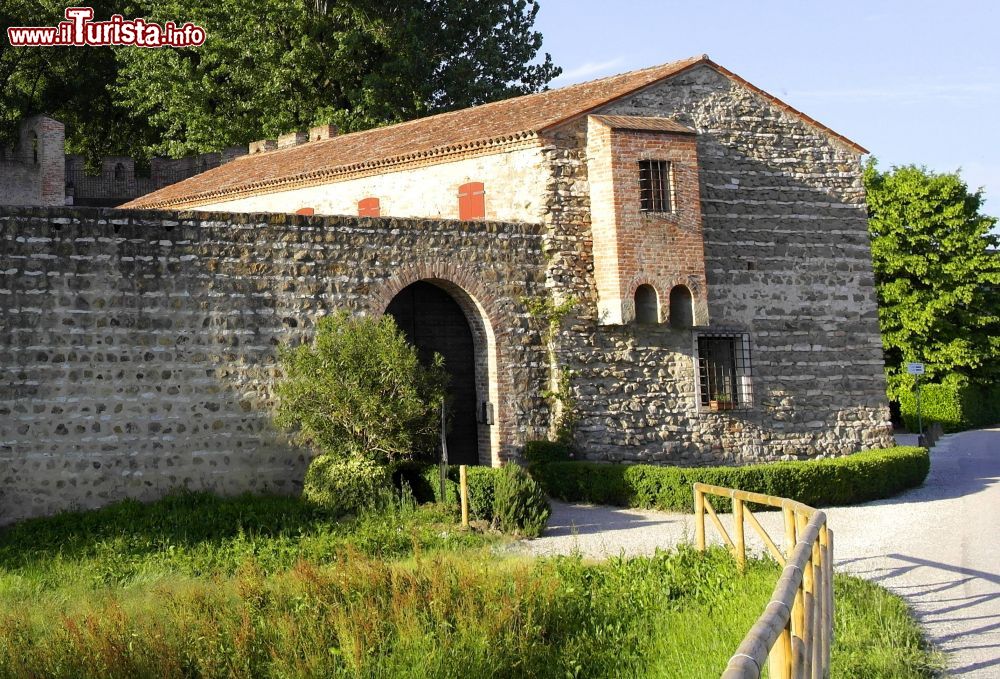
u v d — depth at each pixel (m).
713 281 24.16
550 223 22.52
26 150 42.53
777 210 25.05
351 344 18.38
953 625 10.96
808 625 7.14
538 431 22.31
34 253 18.31
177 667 9.98
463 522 17.08
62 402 18.33
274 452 19.62
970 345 47.72
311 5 41.78
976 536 16.45
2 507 17.83
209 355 19.34
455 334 22.66
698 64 24.34
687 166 23.00
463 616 10.76
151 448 18.83
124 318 18.81
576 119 22.84
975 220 47.97
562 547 16.03
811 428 24.84
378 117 40.62
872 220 47.81
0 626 10.94
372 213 26.31
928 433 38.06
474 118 26.95
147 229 19.05
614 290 22.25
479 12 44.16
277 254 20.00
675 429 23.28
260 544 16.20
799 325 25.02
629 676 9.74
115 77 48.34
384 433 18.23
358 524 17.23
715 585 12.30
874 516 19.23
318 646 10.27
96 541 16.48
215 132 42.78
